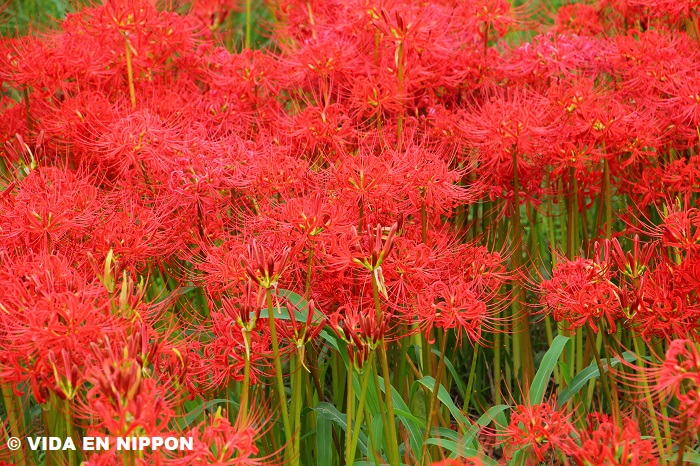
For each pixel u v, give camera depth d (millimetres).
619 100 3947
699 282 2844
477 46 4277
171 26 4180
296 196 3146
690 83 3654
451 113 4137
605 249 2842
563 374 3324
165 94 4137
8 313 2506
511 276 3609
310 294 2980
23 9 5711
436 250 3072
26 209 2877
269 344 2992
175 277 3457
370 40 4078
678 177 3531
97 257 3008
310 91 4191
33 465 2947
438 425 3238
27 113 4086
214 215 3363
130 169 3604
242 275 2795
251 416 2791
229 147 3414
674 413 3404
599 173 3861
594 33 4766
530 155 3688
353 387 2975
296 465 2719
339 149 3521
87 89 4109
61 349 2361
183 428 2914
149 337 2523
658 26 4457
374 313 2701
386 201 3072
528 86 4148
